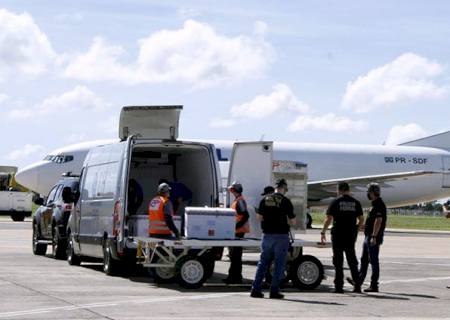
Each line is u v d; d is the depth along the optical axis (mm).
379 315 21141
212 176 31719
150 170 34188
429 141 92562
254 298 24656
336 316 20734
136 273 31812
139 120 33031
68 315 19656
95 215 33312
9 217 116375
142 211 33969
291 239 28328
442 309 22828
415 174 79688
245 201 29844
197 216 27656
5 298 22984
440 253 51562
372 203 27859
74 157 80438
